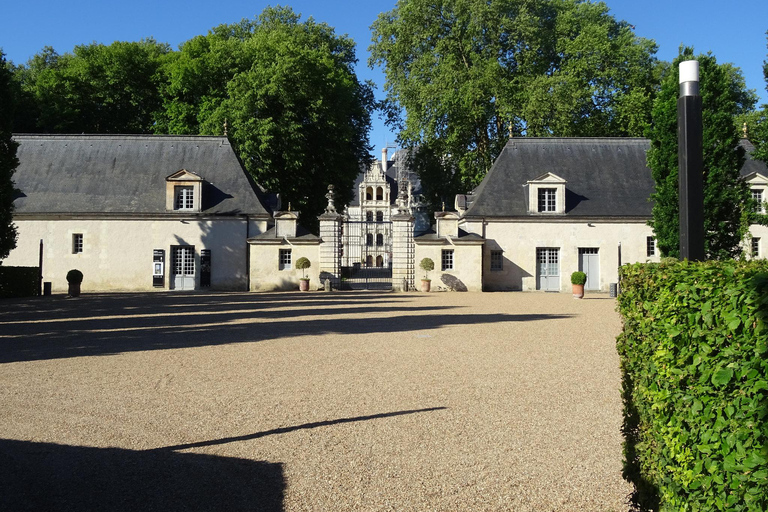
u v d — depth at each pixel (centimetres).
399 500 468
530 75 4059
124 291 3275
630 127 4000
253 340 1301
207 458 558
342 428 651
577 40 3991
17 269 2728
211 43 4016
